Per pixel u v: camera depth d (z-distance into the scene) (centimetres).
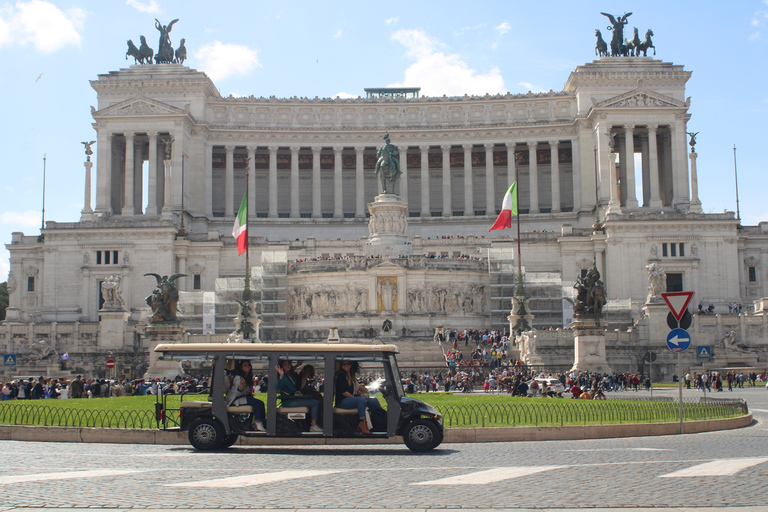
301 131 15638
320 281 11425
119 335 9944
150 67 15412
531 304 12306
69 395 7038
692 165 13975
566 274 13238
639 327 10038
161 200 15612
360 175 15650
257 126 15612
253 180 15575
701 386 8338
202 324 12056
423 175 15650
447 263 11375
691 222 12912
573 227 13588
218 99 15650
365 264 11169
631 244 12938
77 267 13075
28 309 13612
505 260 11931
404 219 12425
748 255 13712
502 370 8775
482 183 16612
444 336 10338
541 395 6669
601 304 7894
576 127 15338
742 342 10138
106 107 14900
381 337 10631
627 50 15688
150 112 14638
